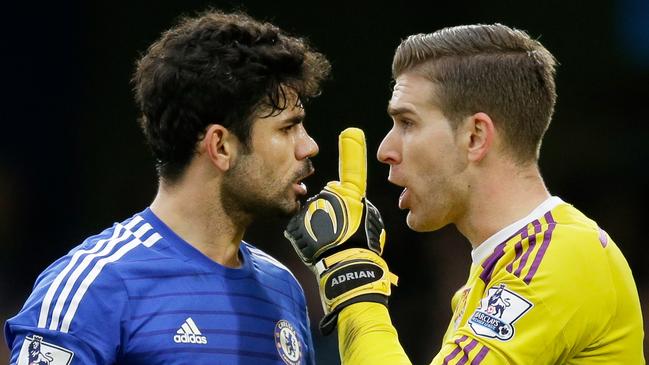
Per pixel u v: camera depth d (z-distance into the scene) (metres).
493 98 9.94
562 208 9.94
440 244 22.62
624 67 24.67
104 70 24.98
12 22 24.80
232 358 9.43
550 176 24.86
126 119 24.94
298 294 10.53
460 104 10.00
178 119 9.50
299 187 9.90
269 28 9.67
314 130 24.77
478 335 9.37
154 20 24.98
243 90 9.42
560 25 24.75
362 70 24.84
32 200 24.66
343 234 10.25
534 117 10.02
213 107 9.43
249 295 9.78
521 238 9.75
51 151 24.86
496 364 9.23
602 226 24.50
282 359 9.83
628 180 24.55
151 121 9.70
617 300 9.62
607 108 24.77
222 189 9.62
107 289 9.05
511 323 9.30
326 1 24.88
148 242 9.52
